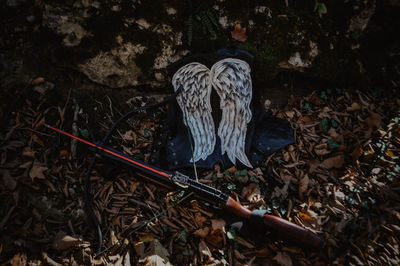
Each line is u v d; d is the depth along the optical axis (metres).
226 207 1.02
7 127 1.09
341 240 1.04
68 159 1.11
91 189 1.09
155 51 1.20
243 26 1.24
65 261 0.96
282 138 1.21
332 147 1.21
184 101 1.18
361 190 1.14
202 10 1.20
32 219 1.00
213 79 1.17
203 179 1.14
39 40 1.15
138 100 1.25
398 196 1.12
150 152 1.18
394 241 1.04
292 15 1.26
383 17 1.33
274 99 1.32
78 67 1.18
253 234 1.03
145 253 0.99
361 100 1.34
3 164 1.04
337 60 1.33
